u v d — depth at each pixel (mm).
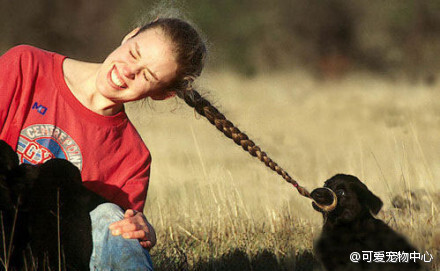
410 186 17016
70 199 9742
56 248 9633
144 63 10125
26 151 10055
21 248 9562
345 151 28938
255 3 89312
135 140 10953
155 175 25000
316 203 12500
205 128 39875
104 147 10516
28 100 10148
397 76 82375
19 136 10055
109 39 85188
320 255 13383
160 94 10906
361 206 13359
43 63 10414
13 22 87375
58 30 87688
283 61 86812
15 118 10070
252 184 21672
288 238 14375
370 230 13211
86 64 10711
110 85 10148
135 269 9328
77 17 87250
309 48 90000
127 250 9414
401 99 49562
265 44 87500
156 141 34938
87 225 9750
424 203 15938
